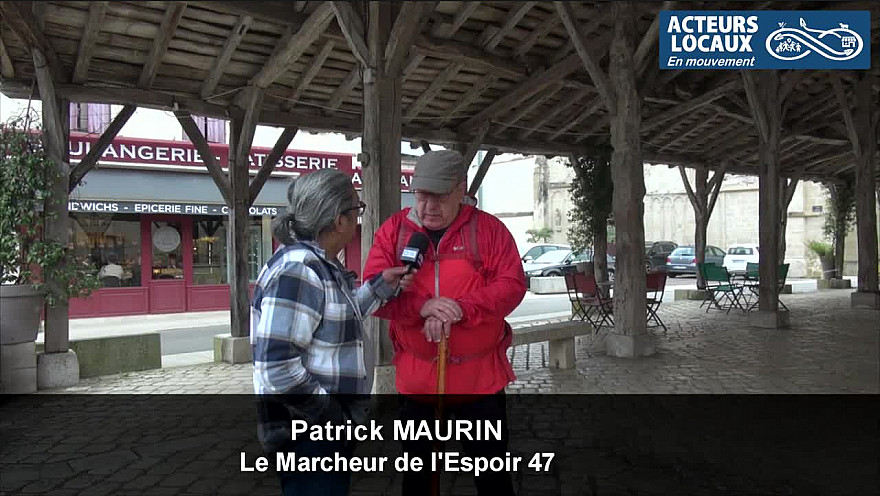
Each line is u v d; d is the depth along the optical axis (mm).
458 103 9156
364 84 5160
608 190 11258
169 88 7121
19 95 6508
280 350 1660
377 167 5094
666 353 7383
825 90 11391
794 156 15242
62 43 6211
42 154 5953
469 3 6730
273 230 1864
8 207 5699
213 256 15633
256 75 7215
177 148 14461
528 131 10664
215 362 7719
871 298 11820
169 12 5816
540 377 6152
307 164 16297
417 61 7551
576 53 8070
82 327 12453
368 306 2018
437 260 2221
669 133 12078
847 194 17938
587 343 8266
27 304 5738
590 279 8969
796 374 6094
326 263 1808
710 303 12328
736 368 6414
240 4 5719
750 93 9102
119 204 13758
